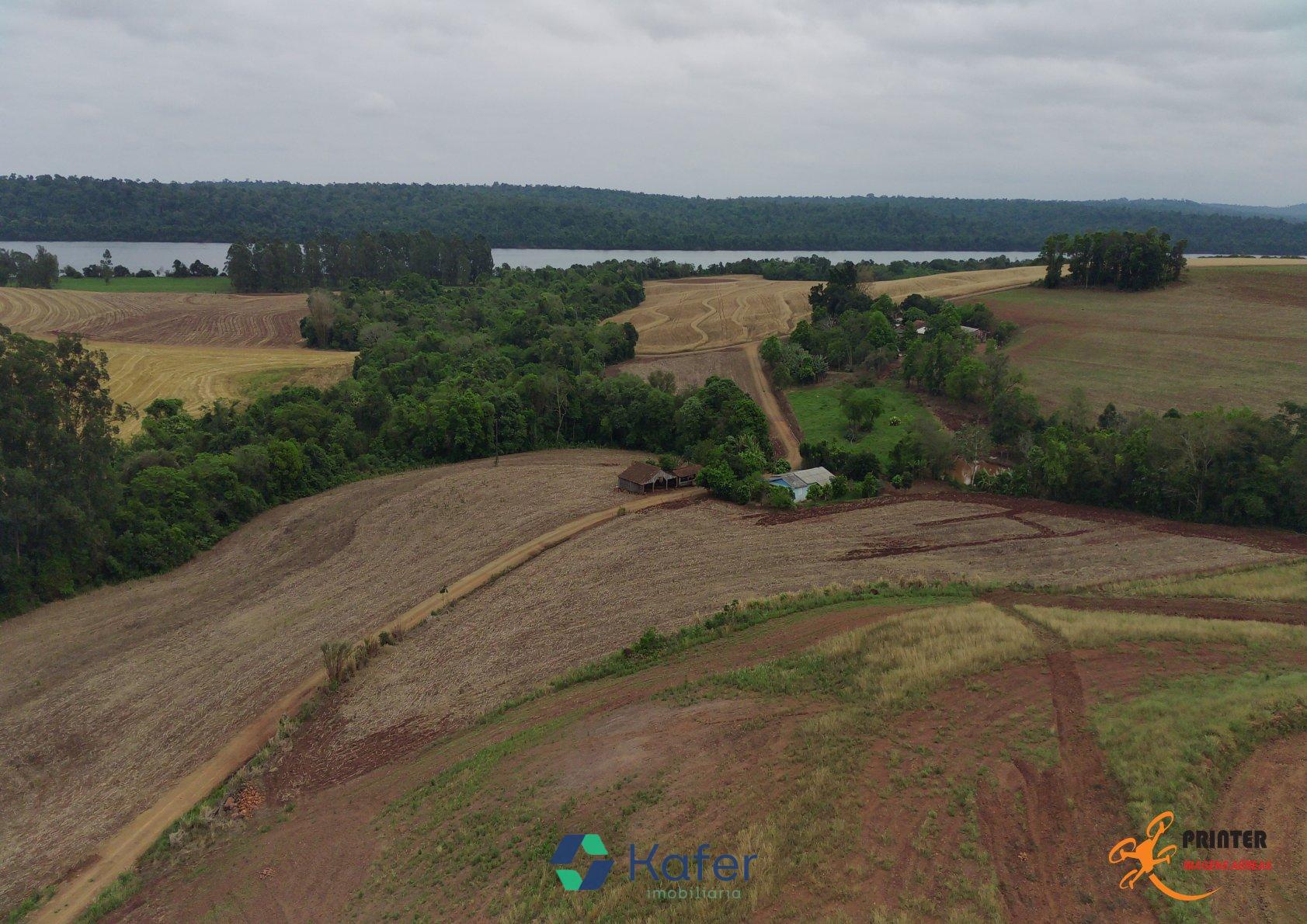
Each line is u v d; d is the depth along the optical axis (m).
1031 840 21.73
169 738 39.03
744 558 55.94
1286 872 19.33
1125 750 24.70
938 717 28.48
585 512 68.25
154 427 79.44
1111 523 61.00
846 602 45.38
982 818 22.80
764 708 31.89
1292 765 23.06
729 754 28.72
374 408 88.19
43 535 53.62
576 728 33.66
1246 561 49.66
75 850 31.92
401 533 65.06
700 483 74.44
